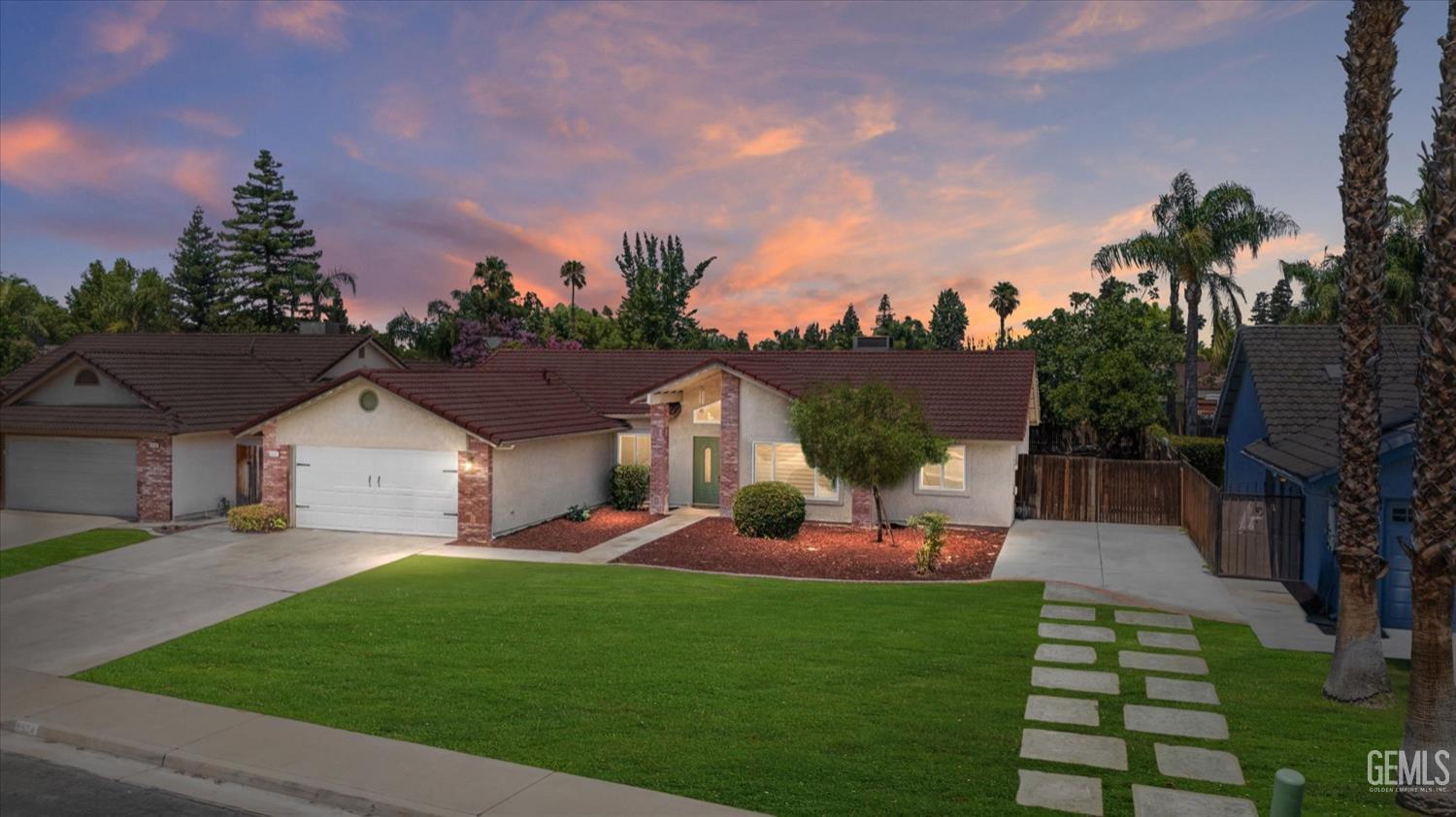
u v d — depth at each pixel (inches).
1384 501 582.2
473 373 1051.3
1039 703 434.9
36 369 1397.6
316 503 940.0
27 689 473.7
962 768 359.9
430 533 900.0
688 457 1073.5
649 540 880.9
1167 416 1854.1
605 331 2309.3
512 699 442.6
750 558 805.2
